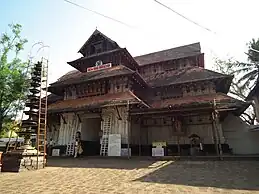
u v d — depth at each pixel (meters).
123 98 18.17
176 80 21.94
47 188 6.89
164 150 17.83
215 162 12.63
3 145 25.41
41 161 11.98
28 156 11.34
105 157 17.11
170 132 21.33
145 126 22.52
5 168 10.92
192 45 28.92
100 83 21.83
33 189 6.75
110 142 18.31
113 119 19.41
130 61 25.62
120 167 11.75
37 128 12.53
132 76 20.23
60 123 22.17
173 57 26.89
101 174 9.61
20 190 6.64
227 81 20.36
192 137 18.83
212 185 6.94
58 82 24.77
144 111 16.17
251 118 32.28
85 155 20.17
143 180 8.03
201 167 10.98
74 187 6.99
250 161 12.59
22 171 10.74
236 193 5.85
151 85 22.81
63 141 21.14
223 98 17.86
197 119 20.56
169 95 22.27
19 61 24.91
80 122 20.94
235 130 20.06
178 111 15.08
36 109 12.75
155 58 28.83
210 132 19.75
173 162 13.29
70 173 10.02
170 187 6.75
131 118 18.55
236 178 8.03
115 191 6.33
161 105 19.64
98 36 26.23
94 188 6.80
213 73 20.86
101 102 18.77
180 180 7.91
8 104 24.81
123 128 18.67
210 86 20.56
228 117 20.66
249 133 19.59
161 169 10.73
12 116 24.64
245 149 19.34
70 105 20.59
